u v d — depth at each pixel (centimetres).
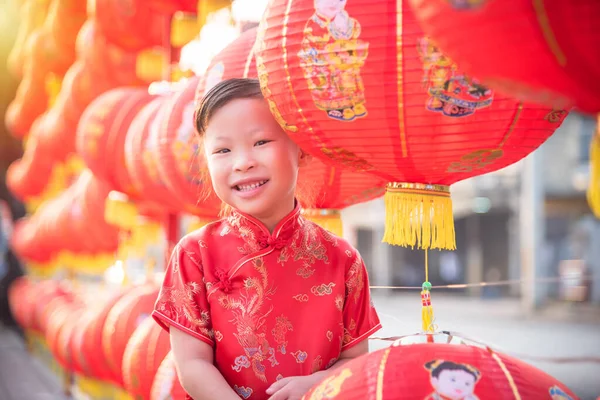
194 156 225
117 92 329
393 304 1352
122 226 379
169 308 163
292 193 163
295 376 154
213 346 163
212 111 155
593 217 1305
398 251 1709
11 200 1106
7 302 1087
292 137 147
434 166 142
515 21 88
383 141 136
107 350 311
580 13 85
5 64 952
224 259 163
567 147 1370
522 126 132
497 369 117
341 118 134
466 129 131
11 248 1091
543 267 1327
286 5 134
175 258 166
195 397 157
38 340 729
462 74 123
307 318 161
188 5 296
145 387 259
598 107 100
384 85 126
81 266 585
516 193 1509
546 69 92
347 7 126
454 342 136
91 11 336
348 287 169
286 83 135
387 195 153
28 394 571
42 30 514
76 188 501
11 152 1080
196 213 254
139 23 324
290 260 162
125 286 372
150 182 260
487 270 1655
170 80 315
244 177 153
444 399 112
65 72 518
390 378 117
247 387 158
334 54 127
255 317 159
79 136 328
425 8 95
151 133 250
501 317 1192
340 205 200
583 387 564
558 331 955
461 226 1692
